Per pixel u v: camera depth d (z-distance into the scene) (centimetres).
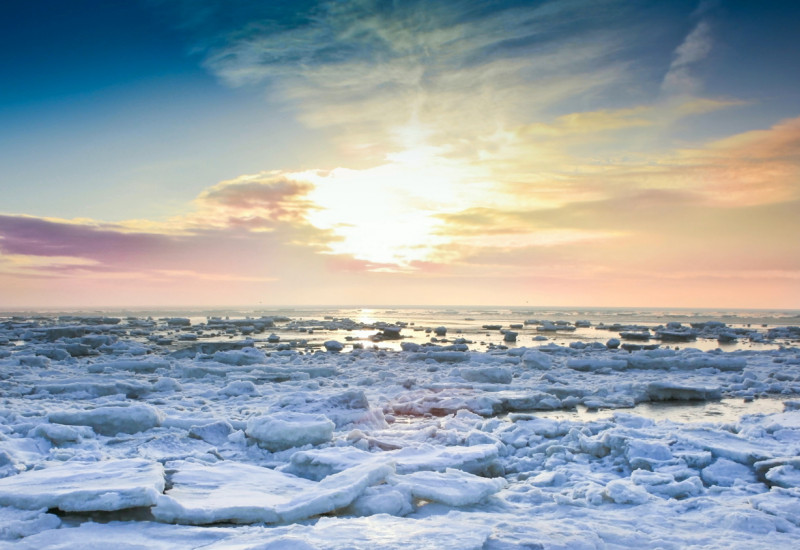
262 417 897
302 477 723
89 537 475
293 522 534
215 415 1158
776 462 739
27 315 10594
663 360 2373
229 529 505
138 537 479
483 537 459
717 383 1881
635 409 1471
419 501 625
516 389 1684
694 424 1012
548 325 6831
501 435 980
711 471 761
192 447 882
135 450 841
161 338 4175
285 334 5538
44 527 494
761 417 1026
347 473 637
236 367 2059
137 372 2058
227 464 741
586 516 590
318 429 877
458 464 748
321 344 4209
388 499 577
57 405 1232
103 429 967
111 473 618
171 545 459
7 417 1026
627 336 5428
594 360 2334
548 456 873
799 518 570
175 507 523
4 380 1638
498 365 2419
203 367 1966
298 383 1750
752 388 1781
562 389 1620
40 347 2875
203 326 6303
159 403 1335
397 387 1680
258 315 12350
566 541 465
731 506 626
